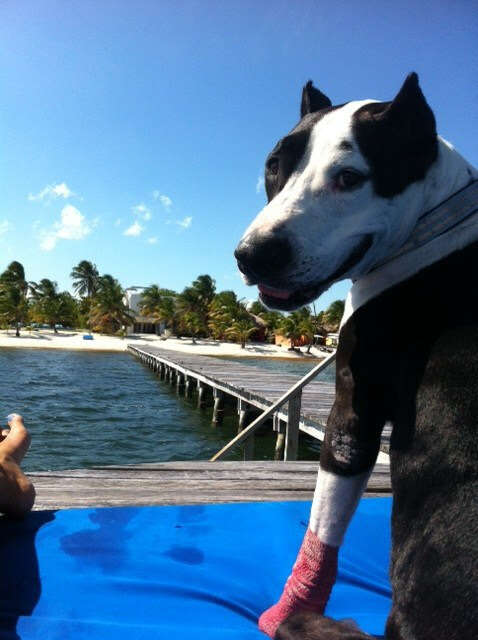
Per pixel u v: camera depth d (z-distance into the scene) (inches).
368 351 22.4
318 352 1171.9
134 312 1318.9
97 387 427.8
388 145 21.4
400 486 20.2
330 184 21.4
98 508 50.0
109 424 267.9
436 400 19.2
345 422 23.3
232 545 43.3
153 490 61.9
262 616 29.1
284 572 39.4
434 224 21.9
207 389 377.7
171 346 1039.6
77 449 210.7
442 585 18.1
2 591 34.9
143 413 307.3
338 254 21.6
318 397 192.1
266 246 20.9
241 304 1280.8
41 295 1309.1
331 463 23.8
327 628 24.5
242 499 59.5
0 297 1052.5
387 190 21.5
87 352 876.0
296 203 21.5
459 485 18.2
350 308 23.8
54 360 692.7
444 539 18.2
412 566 19.2
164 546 42.6
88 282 1546.5
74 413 298.0
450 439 18.6
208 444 227.6
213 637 30.3
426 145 21.9
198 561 40.5
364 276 23.3
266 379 281.1
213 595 35.3
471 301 20.0
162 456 204.4
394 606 20.2
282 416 166.1
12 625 30.8
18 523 45.7
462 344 19.3
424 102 21.6
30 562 38.8
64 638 29.9
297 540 44.4
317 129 22.5
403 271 21.9
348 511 24.0
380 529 48.0
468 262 20.8
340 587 38.1
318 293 22.7
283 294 22.4
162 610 33.7
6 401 329.7
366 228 21.6
